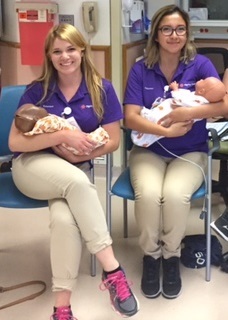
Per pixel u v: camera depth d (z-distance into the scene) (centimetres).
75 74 220
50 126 207
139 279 240
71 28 216
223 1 448
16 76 397
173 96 228
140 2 404
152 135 234
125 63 376
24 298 225
